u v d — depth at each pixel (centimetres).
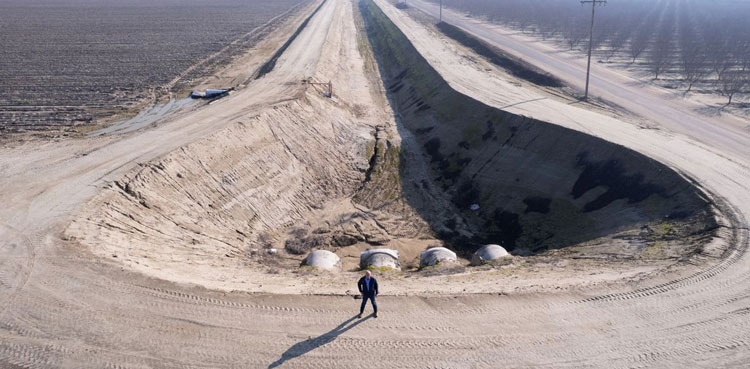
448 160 3734
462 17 12875
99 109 4416
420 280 1892
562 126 3312
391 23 10019
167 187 2572
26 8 14888
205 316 1488
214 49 7931
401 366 1311
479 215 3095
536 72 5484
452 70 5478
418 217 3095
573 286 1694
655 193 2553
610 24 10431
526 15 11738
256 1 19162
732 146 3130
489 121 3794
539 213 2886
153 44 8394
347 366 1310
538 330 1449
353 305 1586
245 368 1292
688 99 4512
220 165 2970
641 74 5775
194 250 2255
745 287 1633
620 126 3409
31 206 2152
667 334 1418
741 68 6206
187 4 17338
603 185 2814
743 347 1355
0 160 2783
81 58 7006
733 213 2164
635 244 2166
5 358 1280
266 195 3055
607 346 1375
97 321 1434
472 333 1438
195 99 4784
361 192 3409
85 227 1998
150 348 1341
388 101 5406
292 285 1786
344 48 8288
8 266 1686
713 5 16888
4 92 5025
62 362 1275
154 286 1622
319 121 4153
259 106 3972
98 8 15250
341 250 2719
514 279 1856
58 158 2794
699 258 1830
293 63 6159
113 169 2575
